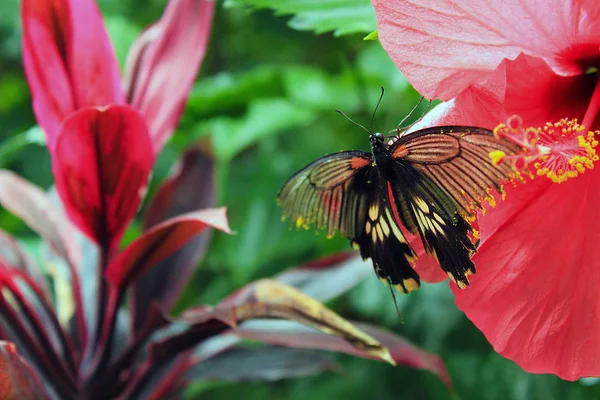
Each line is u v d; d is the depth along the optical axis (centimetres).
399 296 111
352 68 117
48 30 88
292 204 77
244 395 132
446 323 109
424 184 75
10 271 89
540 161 77
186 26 95
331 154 77
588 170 77
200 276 143
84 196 88
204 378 94
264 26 132
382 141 77
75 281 94
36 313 90
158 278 97
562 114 78
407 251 77
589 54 76
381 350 82
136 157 87
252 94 117
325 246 123
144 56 96
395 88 105
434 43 75
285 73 122
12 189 96
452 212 74
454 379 109
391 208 77
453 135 73
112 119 85
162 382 91
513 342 79
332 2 87
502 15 74
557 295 78
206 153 101
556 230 78
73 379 90
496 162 71
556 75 75
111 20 134
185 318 87
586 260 78
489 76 75
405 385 113
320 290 95
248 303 84
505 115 74
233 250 134
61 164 86
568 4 74
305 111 129
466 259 74
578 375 78
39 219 95
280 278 96
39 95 89
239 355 95
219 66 148
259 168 143
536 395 105
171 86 94
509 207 77
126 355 90
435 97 76
